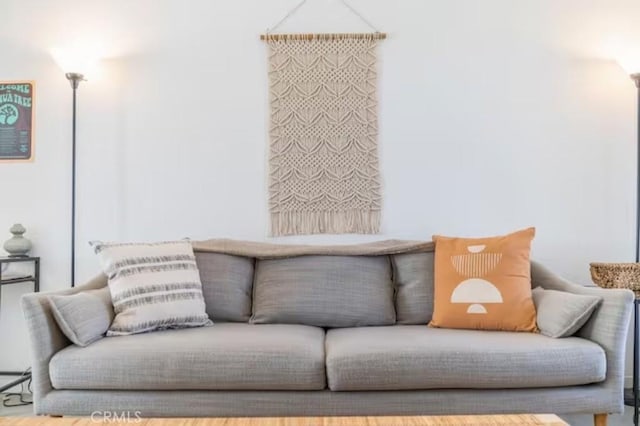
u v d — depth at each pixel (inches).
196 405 64.9
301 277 85.9
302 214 100.5
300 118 100.7
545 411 64.9
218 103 101.4
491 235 99.7
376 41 100.4
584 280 99.0
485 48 100.2
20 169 102.4
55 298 66.9
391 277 88.9
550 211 99.6
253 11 101.3
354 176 100.3
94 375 63.8
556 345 66.2
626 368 97.0
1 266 95.0
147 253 80.5
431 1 100.6
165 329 75.5
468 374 63.9
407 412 64.9
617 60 97.5
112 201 101.4
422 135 100.5
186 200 101.3
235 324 82.0
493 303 76.7
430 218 100.2
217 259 88.4
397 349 65.5
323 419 44.4
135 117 101.4
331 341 71.9
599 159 99.6
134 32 101.7
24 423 42.6
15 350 101.0
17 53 102.5
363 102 100.5
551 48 99.9
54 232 101.8
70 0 102.3
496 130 100.2
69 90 102.3
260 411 65.0
